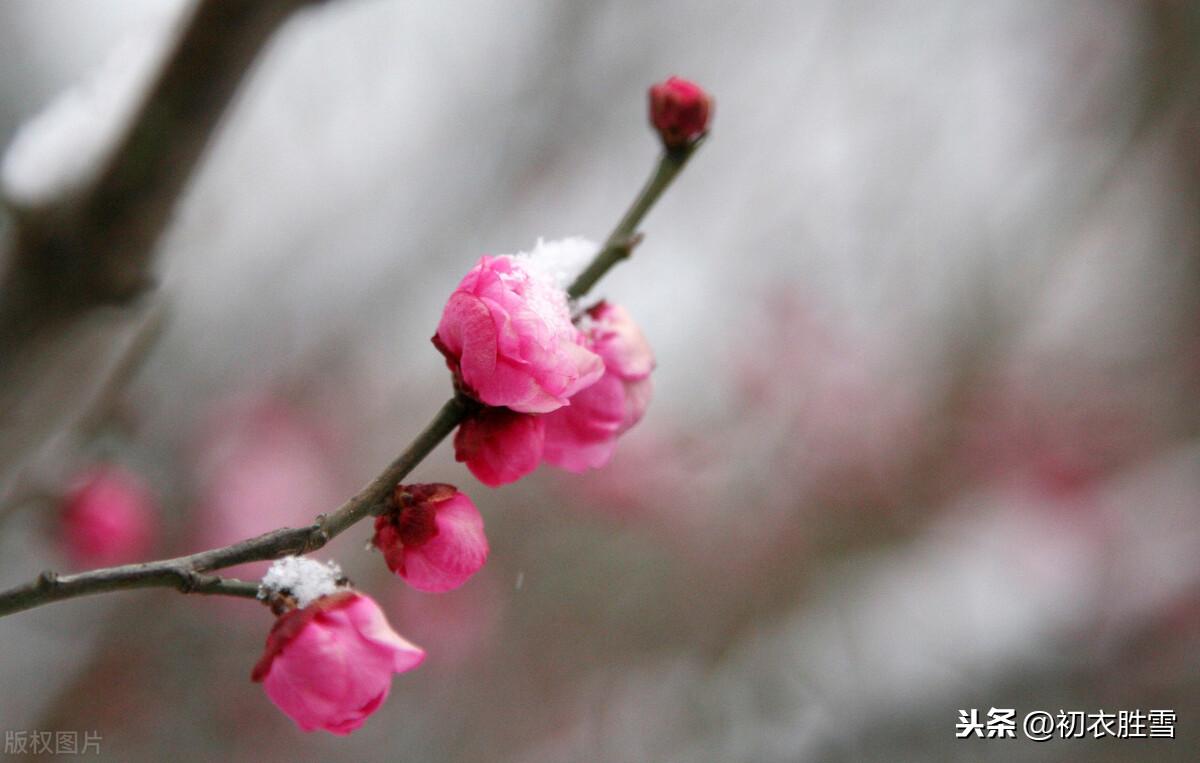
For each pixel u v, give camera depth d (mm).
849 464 5199
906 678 4254
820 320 5352
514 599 4809
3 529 2703
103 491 2865
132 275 2025
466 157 4477
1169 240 6340
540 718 4574
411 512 1314
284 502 4094
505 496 4977
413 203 4430
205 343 4066
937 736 3963
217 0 1829
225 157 2869
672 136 1562
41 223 1928
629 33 4715
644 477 4867
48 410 2115
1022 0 5246
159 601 3764
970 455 5395
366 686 1243
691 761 4191
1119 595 4547
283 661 1227
